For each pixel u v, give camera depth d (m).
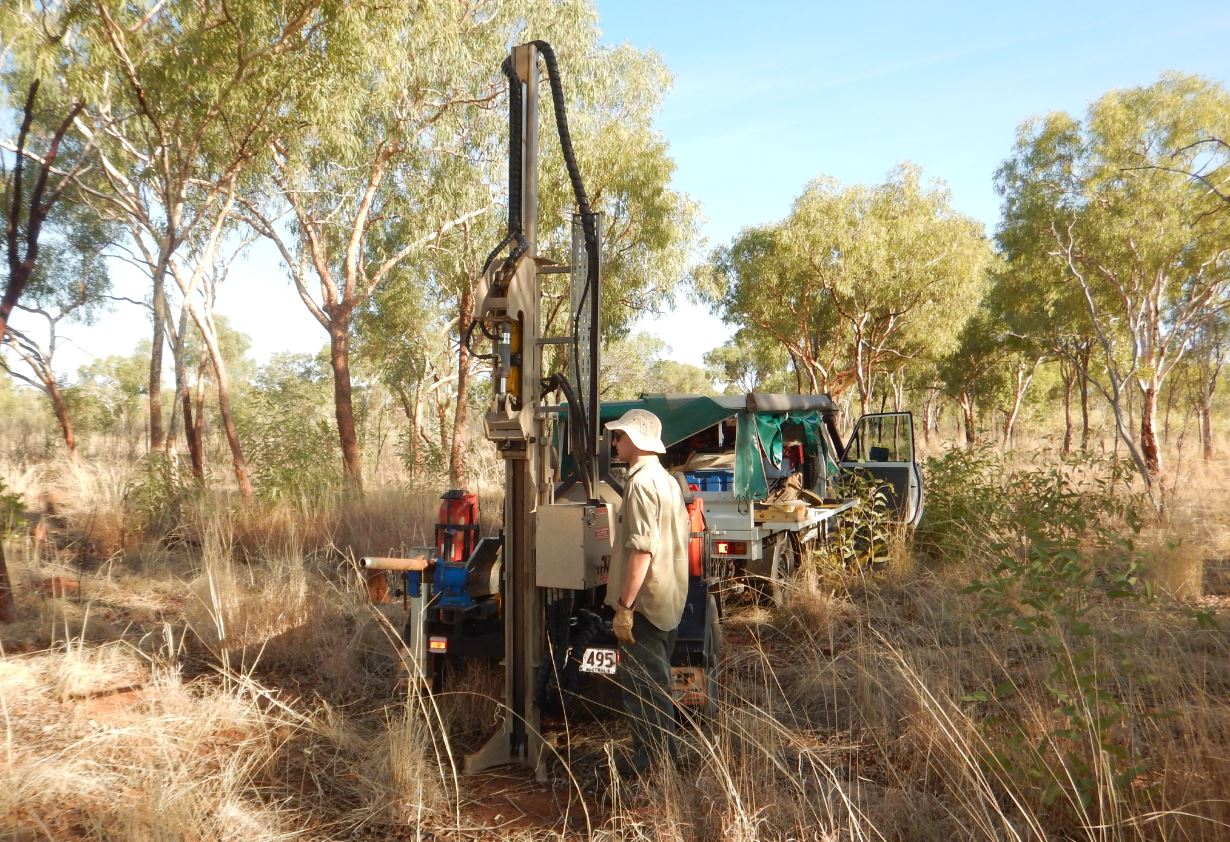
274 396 15.12
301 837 3.26
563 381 3.97
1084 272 17.77
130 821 3.11
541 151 15.00
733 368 45.59
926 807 3.36
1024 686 4.54
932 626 5.84
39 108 11.02
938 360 29.44
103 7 8.20
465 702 4.50
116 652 5.20
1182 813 2.91
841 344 24.66
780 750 3.87
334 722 4.28
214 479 12.35
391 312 21.17
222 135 10.91
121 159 12.77
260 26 9.05
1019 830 3.17
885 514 7.95
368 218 15.65
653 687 3.69
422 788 3.57
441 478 13.52
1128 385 14.23
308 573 7.32
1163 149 16.09
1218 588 7.29
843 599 6.90
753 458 6.72
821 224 21.95
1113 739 3.71
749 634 6.33
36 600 6.28
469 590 4.39
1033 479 9.71
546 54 3.80
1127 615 5.55
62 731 4.06
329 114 10.05
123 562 8.11
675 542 3.75
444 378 21.80
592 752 4.12
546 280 16.70
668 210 17.42
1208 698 4.06
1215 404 35.56
